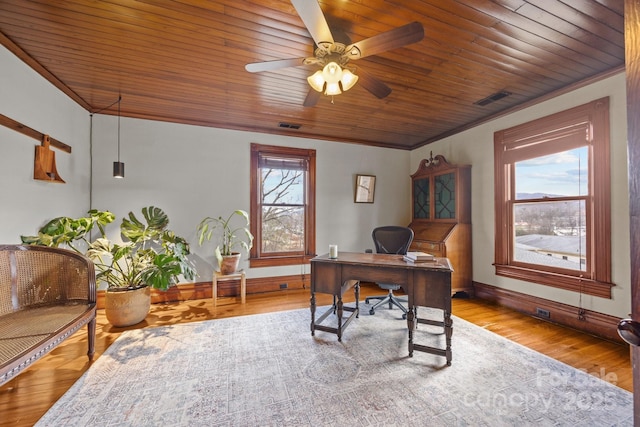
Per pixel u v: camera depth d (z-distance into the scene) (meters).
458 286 3.74
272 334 2.61
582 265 2.72
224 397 1.72
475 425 1.50
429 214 4.44
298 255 4.33
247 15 1.86
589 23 1.93
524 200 3.25
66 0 1.71
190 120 3.75
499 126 3.52
